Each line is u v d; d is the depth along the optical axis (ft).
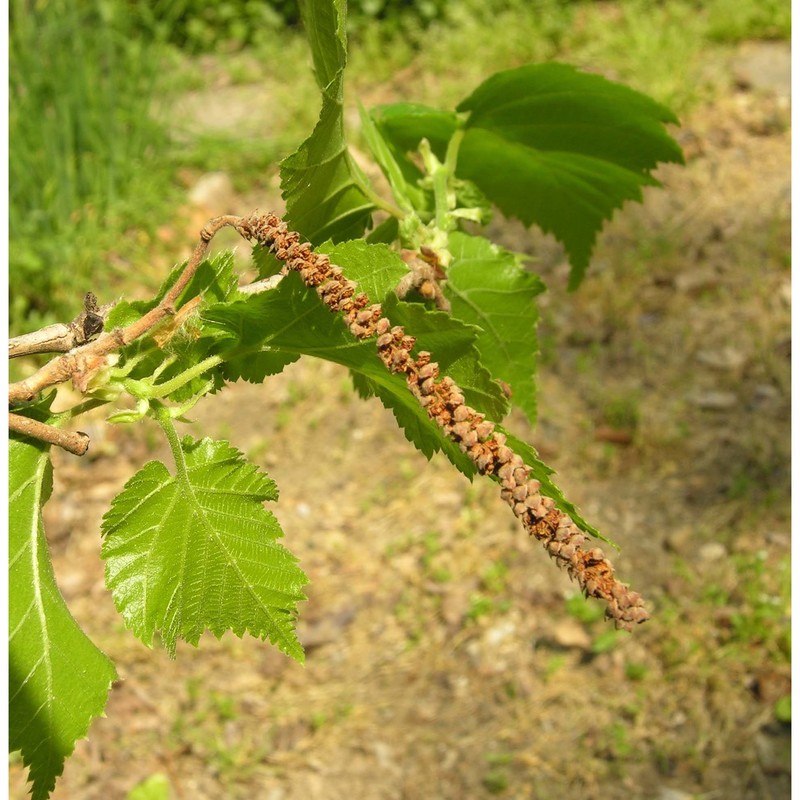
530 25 26.43
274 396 18.48
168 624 3.70
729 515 14.82
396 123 5.73
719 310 18.37
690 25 25.82
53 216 20.13
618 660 13.37
